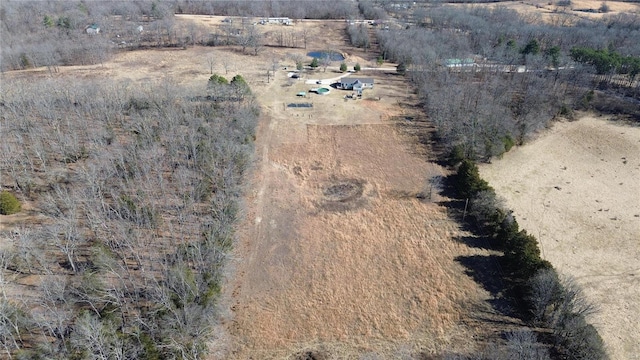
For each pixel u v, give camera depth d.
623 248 73.75
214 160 85.81
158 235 70.00
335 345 56.16
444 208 82.81
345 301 62.56
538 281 58.50
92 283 55.38
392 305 62.09
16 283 59.09
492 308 61.72
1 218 70.88
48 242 64.06
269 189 86.88
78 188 77.31
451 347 56.00
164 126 95.00
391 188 88.81
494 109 108.19
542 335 57.47
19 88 105.88
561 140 108.94
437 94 119.56
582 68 131.25
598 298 63.84
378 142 106.50
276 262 68.94
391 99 130.25
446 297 63.41
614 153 103.56
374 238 74.88
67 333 51.72
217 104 111.75
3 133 88.50
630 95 132.38
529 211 82.62
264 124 112.75
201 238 69.19
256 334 57.16
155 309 54.28
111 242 66.12
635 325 59.75
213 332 56.25
